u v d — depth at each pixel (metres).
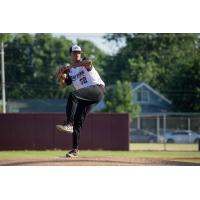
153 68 162.25
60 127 28.56
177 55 164.50
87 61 27.83
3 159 31.41
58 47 163.00
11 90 157.62
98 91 28.45
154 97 154.00
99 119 81.62
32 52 160.62
